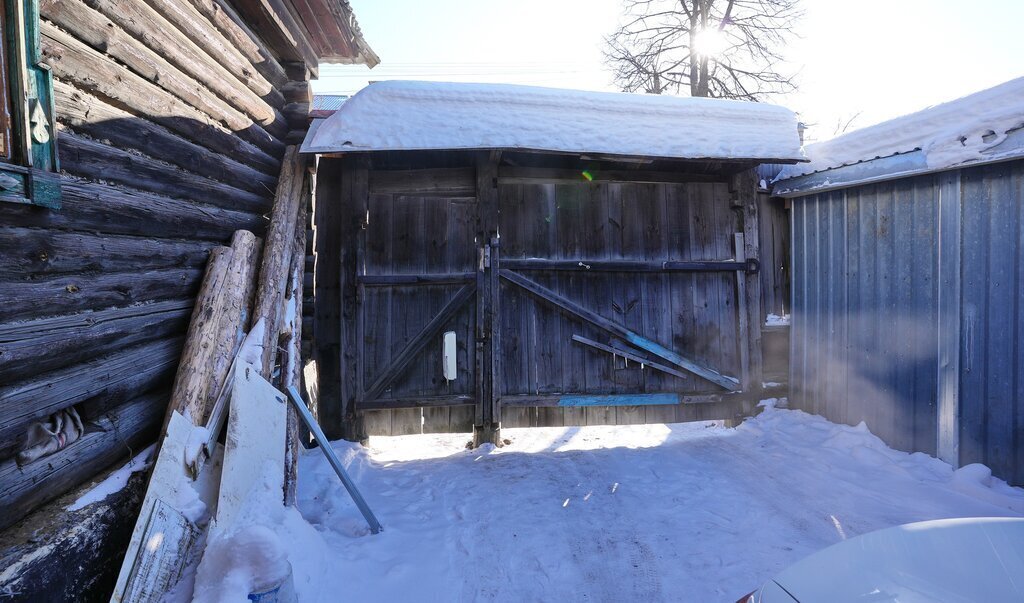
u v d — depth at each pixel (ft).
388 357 15.96
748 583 8.79
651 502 12.01
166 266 9.57
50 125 6.48
